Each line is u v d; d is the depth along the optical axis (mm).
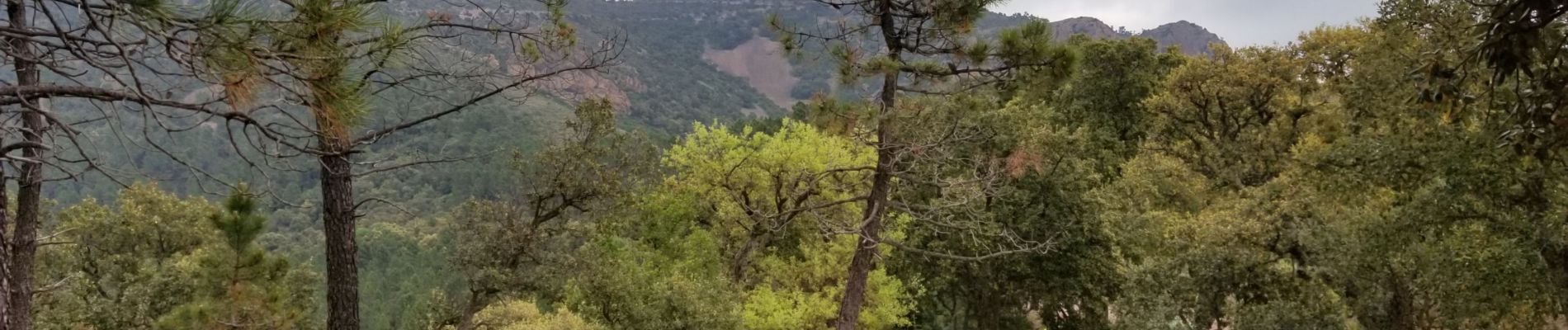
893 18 7816
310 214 48625
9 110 2928
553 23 4895
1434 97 4340
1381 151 11812
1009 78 7590
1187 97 23922
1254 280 15578
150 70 2697
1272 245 15820
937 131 8625
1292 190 16062
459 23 4238
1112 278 17578
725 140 19156
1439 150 11125
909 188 13422
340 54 2961
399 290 38125
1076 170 16453
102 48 3299
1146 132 25219
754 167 18484
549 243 16125
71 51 2641
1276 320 14766
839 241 16953
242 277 8422
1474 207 11180
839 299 16844
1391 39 11617
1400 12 11188
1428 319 15008
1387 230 12352
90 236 16656
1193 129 25359
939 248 17172
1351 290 15438
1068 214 16297
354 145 3947
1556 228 10320
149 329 12781
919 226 16734
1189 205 21375
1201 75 23250
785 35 8000
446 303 18844
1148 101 23797
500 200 16516
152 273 15102
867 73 7613
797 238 19062
